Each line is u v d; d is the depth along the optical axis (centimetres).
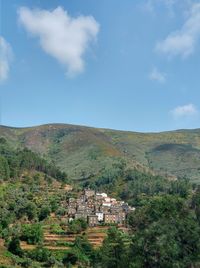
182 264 10206
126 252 11612
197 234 10556
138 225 12694
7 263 16112
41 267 17062
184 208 11838
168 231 10544
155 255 10394
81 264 18338
